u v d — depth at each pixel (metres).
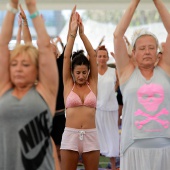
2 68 6.98
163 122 8.84
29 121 6.79
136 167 8.94
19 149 6.76
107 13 33.66
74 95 11.29
